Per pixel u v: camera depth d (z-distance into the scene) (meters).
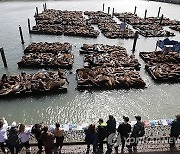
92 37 37.81
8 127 12.55
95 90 21.50
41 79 22.16
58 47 30.72
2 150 11.67
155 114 18.66
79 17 51.09
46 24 45.09
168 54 28.31
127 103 19.94
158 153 11.89
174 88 22.34
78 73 23.45
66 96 20.59
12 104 19.53
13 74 24.53
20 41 35.66
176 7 70.62
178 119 11.66
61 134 11.42
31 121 17.69
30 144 12.52
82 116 18.33
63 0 76.81
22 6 65.75
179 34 41.47
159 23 48.03
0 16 52.81
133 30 43.44
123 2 76.81
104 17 53.03
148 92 21.55
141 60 28.33
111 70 24.12
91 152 12.03
